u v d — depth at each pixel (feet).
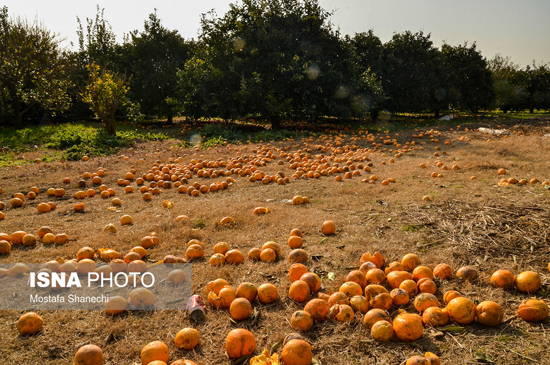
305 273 12.19
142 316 10.78
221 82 70.49
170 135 69.21
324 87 72.49
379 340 9.16
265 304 11.34
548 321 9.65
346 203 21.67
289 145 52.21
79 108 101.81
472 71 115.85
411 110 100.37
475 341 9.04
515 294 11.21
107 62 100.68
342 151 44.68
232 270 13.48
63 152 45.98
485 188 23.27
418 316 9.36
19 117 76.13
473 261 13.51
